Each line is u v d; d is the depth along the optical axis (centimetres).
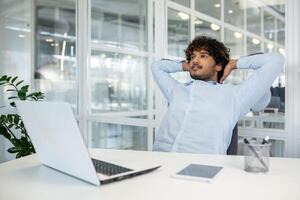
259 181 99
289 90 217
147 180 102
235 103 183
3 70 333
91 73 356
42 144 115
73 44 366
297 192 89
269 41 228
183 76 251
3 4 330
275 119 225
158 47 288
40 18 349
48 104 98
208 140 179
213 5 258
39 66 350
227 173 108
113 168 111
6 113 329
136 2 309
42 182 102
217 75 204
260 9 231
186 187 95
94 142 350
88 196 88
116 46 332
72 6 362
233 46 249
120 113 327
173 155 138
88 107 359
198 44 200
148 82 298
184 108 192
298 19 212
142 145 301
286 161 124
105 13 341
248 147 111
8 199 87
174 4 279
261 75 180
